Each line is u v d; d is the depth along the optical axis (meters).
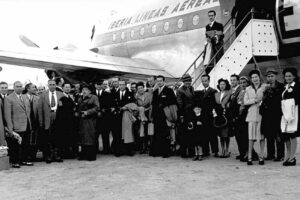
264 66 12.05
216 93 8.26
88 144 8.30
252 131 7.16
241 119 7.62
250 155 7.24
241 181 5.77
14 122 7.70
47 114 8.14
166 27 15.00
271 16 10.75
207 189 5.30
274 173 6.32
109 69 13.80
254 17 11.23
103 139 9.38
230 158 8.19
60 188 5.59
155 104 8.66
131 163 7.81
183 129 8.26
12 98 7.68
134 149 9.90
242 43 10.08
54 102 8.30
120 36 18.38
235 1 11.62
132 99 9.09
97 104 8.47
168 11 15.16
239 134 7.67
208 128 8.15
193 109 8.11
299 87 6.87
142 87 9.16
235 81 8.13
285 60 11.25
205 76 8.25
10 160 8.09
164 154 8.56
